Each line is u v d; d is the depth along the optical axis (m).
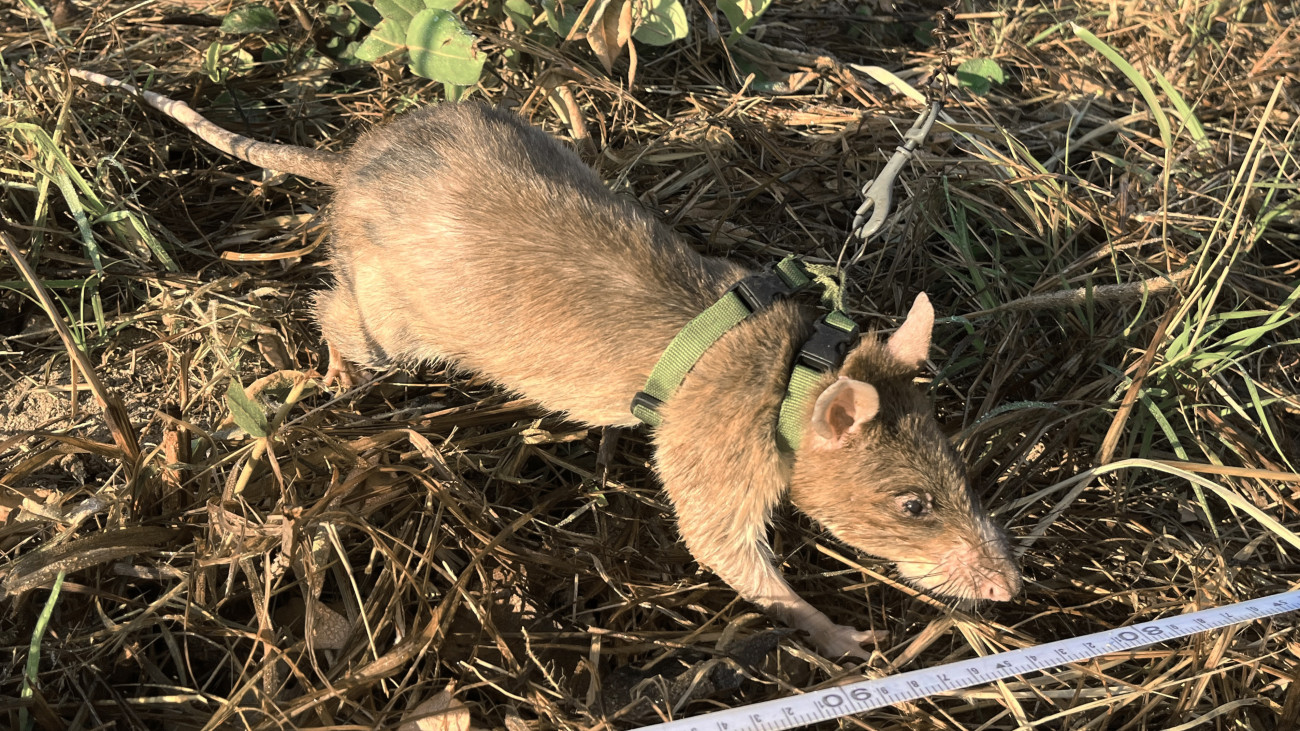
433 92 0.58
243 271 0.51
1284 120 0.59
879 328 0.50
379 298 0.43
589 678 0.38
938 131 0.57
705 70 0.61
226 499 0.39
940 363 0.49
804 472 0.39
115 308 0.49
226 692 0.37
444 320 0.41
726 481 0.37
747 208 0.55
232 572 0.38
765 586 0.39
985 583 0.38
